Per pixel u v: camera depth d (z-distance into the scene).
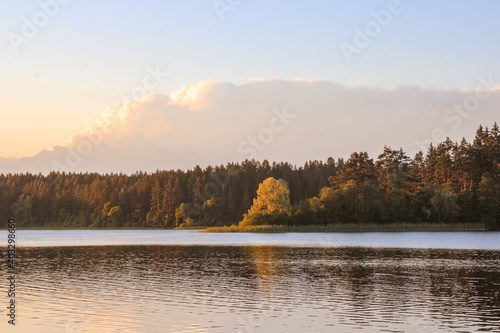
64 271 53.12
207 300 36.41
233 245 97.31
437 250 81.12
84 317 31.38
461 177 169.88
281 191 157.75
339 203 158.00
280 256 70.94
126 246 97.81
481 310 32.66
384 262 61.53
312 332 27.89
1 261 65.19
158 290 40.53
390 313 31.98
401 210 160.12
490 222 151.00
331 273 50.75
